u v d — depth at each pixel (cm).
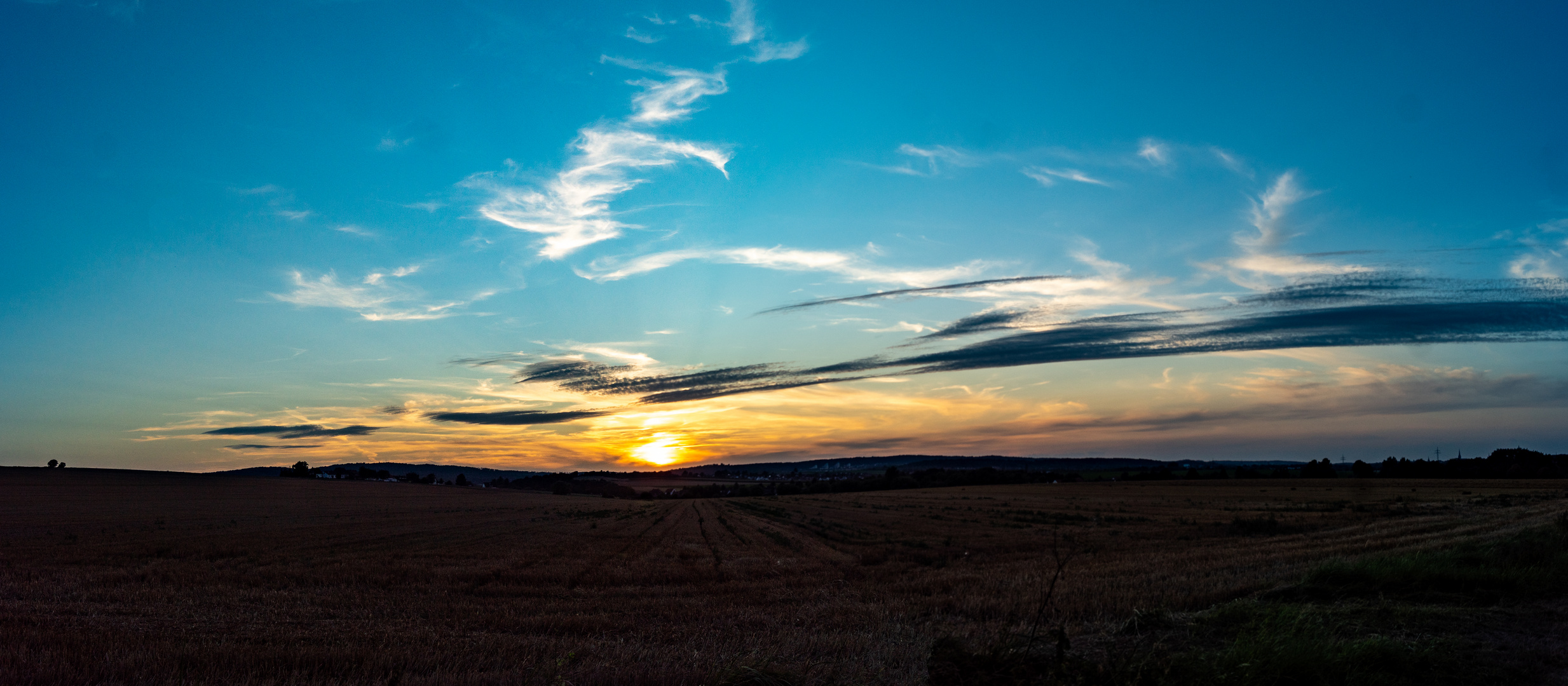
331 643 1159
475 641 1193
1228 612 1175
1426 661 898
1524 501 5947
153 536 3691
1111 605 1422
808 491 14300
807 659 1005
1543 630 1058
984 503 7719
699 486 16275
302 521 5053
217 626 1333
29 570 2203
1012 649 962
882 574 2306
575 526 4997
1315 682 820
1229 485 10719
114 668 911
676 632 1327
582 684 854
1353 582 1400
